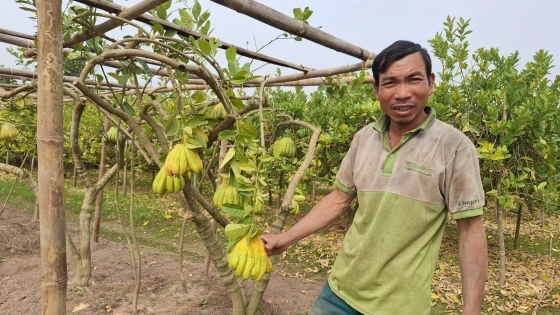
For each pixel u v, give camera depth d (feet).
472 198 5.57
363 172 6.47
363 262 6.32
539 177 16.90
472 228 5.74
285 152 7.82
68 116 34.22
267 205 30.58
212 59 6.03
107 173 13.48
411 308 6.00
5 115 12.21
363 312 6.40
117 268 15.19
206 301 12.13
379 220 6.09
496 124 15.03
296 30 7.72
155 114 10.99
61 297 5.18
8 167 13.53
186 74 8.27
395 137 6.25
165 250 18.97
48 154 4.84
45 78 4.71
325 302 7.21
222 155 11.73
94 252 17.35
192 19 8.52
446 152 5.74
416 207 5.85
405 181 5.90
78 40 7.93
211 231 7.27
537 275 17.01
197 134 5.97
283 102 24.26
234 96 6.57
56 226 5.03
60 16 4.76
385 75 5.73
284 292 14.12
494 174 16.87
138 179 43.39
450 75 19.29
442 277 16.53
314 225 7.24
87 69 5.88
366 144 6.66
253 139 6.21
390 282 6.08
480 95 16.87
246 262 5.39
